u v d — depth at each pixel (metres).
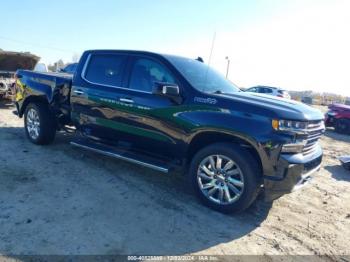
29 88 6.45
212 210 4.23
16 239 3.23
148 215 3.96
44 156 5.79
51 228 3.48
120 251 3.20
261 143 3.78
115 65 5.16
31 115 6.40
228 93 4.54
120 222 3.74
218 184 4.15
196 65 5.12
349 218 4.48
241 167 3.93
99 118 5.27
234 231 3.79
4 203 3.94
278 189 3.82
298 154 3.91
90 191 4.50
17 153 5.84
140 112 4.72
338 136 13.59
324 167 7.34
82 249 3.17
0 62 11.50
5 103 11.62
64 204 4.05
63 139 6.98
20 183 4.55
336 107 14.47
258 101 4.17
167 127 4.49
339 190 5.68
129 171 5.39
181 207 4.25
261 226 3.99
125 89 4.95
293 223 4.16
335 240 3.83
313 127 4.15
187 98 4.35
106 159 5.89
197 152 4.34
